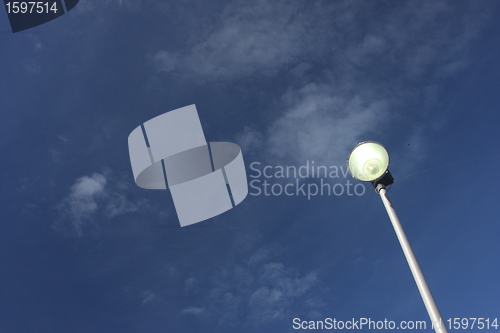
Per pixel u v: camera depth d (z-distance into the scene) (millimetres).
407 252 4887
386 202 5492
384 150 5746
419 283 4543
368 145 5770
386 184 5715
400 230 5145
